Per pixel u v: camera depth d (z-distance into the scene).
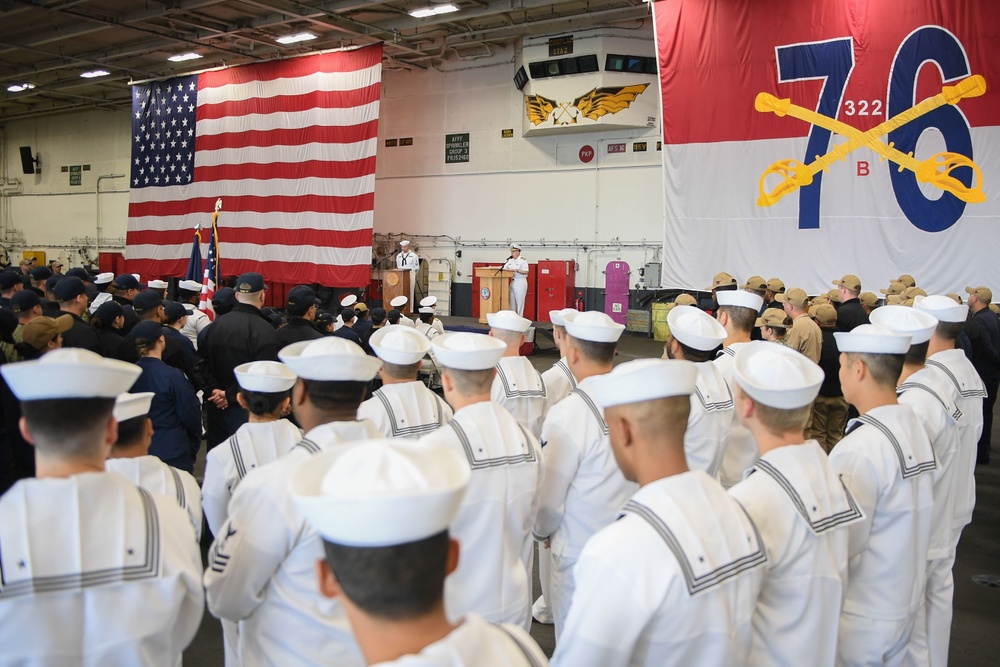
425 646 0.91
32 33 16.69
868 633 2.17
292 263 15.47
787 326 5.92
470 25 15.39
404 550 0.87
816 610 1.66
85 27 15.63
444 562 0.92
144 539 1.45
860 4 9.41
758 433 1.81
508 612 2.09
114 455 2.08
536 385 3.59
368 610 0.89
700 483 1.48
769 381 1.74
